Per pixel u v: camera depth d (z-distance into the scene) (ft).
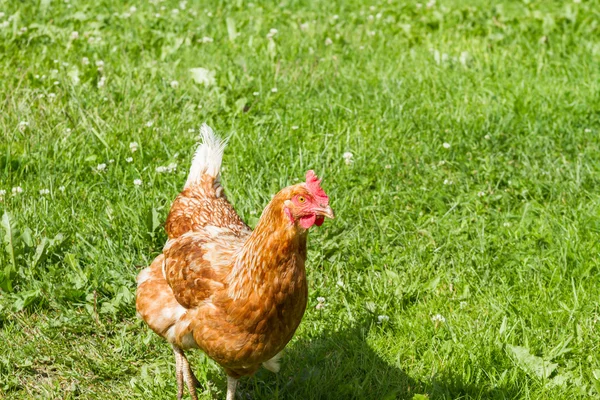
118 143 8.01
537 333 6.66
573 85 9.49
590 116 8.75
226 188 7.64
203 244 6.08
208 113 8.57
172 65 9.60
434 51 10.41
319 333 6.72
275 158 7.96
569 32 10.96
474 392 6.35
